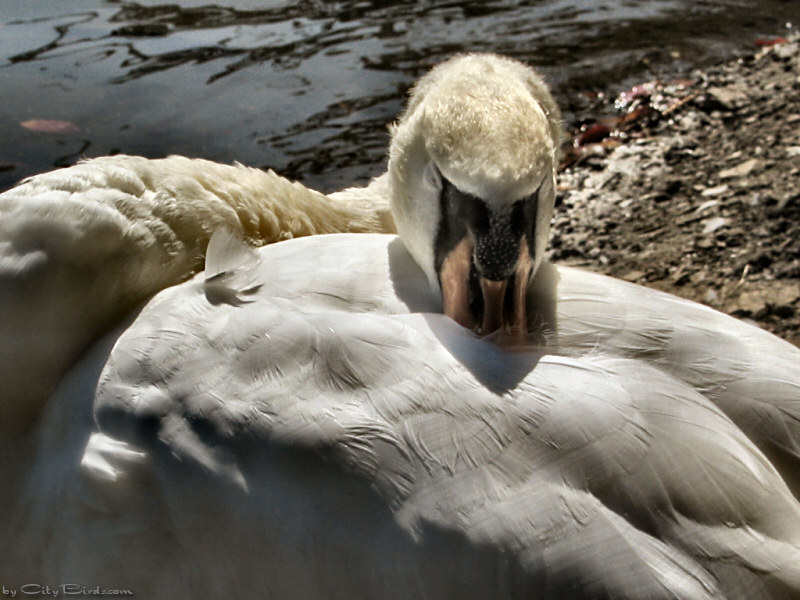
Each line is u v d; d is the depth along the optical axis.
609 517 2.23
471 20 9.66
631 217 5.89
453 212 2.55
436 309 2.64
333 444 2.35
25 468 2.79
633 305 2.62
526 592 2.20
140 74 8.09
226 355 2.56
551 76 8.30
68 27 9.06
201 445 2.48
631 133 7.12
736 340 2.58
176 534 2.53
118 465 2.56
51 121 7.18
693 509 2.26
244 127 7.22
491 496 2.25
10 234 2.85
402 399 2.37
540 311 2.62
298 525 2.36
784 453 2.46
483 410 2.34
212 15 9.62
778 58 8.11
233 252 2.80
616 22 9.62
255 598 2.46
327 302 2.65
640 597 2.16
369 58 8.61
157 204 3.02
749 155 6.41
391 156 2.88
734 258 5.30
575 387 2.37
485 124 2.51
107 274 2.90
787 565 2.22
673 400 2.39
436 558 2.24
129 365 2.65
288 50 8.75
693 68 8.38
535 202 2.50
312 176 6.59
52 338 2.83
